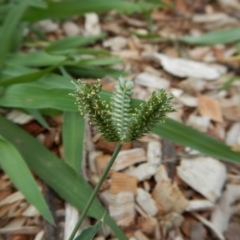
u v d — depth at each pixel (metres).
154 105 0.13
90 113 0.13
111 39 0.29
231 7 0.34
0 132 0.20
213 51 0.30
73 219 0.19
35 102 0.20
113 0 0.27
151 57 0.28
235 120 0.25
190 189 0.21
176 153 0.22
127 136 0.14
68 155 0.19
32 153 0.20
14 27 0.23
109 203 0.20
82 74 0.25
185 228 0.20
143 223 0.20
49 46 0.26
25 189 0.18
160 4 0.30
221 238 0.20
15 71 0.22
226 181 0.22
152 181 0.21
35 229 0.19
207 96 0.26
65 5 0.26
